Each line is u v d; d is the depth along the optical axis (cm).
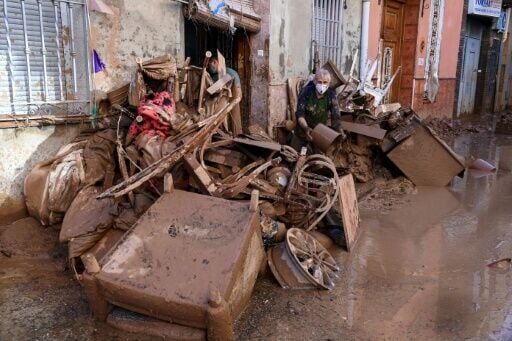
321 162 480
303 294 398
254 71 762
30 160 473
